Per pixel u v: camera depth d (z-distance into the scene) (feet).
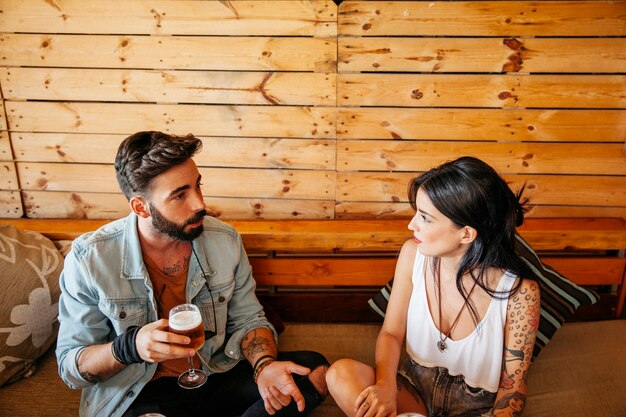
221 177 7.43
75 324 5.10
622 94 6.85
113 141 7.28
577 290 6.19
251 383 5.49
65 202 7.59
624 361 6.19
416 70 6.84
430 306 5.09
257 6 6.65
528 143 7.14
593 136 7.06
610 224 7.20
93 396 5.16
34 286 6.12
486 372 4.94
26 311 5.96
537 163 7.23
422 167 7.30
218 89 7.01
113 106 7.11
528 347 4.73
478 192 4.39
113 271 5.14
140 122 7.18
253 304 5.92
